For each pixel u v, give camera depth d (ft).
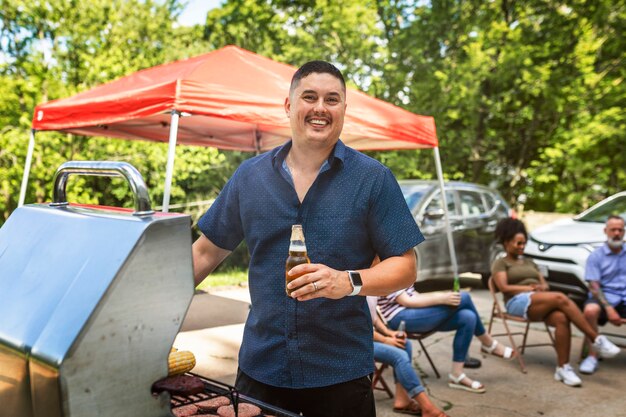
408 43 42.14
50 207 5.28
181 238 4.08
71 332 3.63
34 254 4.59
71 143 35.35
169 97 13.26
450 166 44.32
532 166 47.93
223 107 13.74
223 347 17.06
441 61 41.98
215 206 6.41
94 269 3.91
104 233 4.13
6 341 4.01
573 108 43.16
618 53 44.09
